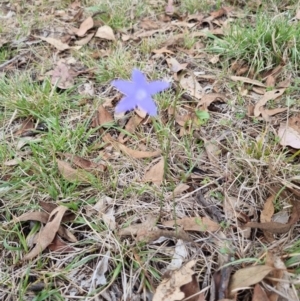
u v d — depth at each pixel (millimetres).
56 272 203
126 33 381
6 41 371
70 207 227
